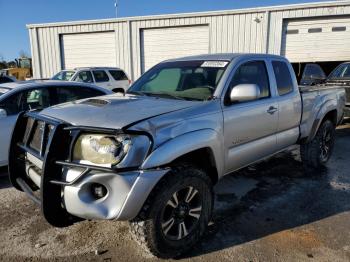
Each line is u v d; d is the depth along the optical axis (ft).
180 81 12.67
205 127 10.05
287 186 15.19
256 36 50.44
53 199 8.46
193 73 12.53
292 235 10.91
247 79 12.51
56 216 8.61
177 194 9.42
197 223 10.11
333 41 48.60
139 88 13.55
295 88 15.07
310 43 49.42
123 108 9.86
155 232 8.89
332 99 17.75
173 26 54.29
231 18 51.06
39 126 9.87
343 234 10.96
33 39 62.03
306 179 16.10
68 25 59.41
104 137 8.18
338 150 21.86
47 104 18.03
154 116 9.12
